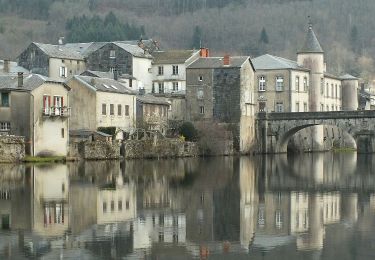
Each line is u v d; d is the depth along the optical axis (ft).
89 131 475.72
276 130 587.68
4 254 165.17
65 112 435.12
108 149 452.76
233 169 394.73
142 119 523.70
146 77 645.51
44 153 425.28
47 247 171.63
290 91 640.99
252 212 223.30
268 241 180.24
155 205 235.61
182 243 177.06
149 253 167.12
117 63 637.30
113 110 502.38
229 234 188.24
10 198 247.09
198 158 506.89
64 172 347.15
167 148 495.82
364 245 175.94
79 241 177.99
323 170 395.75
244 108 570.05
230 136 554.46
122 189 277.03
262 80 647.97
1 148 397.80
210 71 572.92
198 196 260.21
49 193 261.24
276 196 263.49
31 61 624.59
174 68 640.99
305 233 190.19
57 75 623.36
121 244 175.22
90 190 271.69
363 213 222.48
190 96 578.25
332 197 262.06
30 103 418.92
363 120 546.67
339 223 204.85
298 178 339.16
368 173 374.02
